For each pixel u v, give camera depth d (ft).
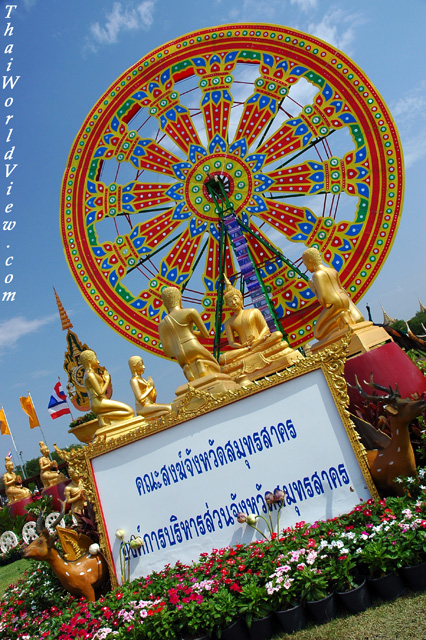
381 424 29.84
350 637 18.61
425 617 18.39
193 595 22.22
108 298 55.31
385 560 20.21
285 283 52.85
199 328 37.14
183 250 55.31
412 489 24.52
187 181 55.31
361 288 49.65
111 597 25.54
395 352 34.45
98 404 38.99
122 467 29.14
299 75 52.54
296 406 26.05
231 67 54.54
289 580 20.53
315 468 25.36
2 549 67.41
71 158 56.80
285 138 52.80
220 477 26.96
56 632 24.50
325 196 51.80
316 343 36.50
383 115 49.80
